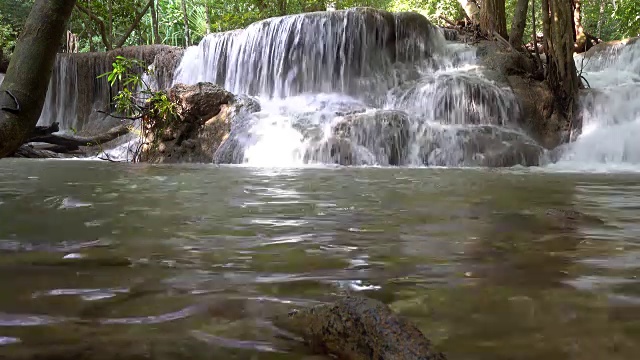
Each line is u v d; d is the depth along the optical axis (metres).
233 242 1.84
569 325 1.02
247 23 19.56
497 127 9.34
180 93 9.98
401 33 12.79
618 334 0.96
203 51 14.41
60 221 2.30
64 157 10.55
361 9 12.51
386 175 5.56
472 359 0.85
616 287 1.28
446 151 8.66
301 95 12.28
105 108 15.59
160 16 24.08
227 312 1.09
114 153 11.09
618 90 10.24
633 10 19.11
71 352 0.88
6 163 7.80
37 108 2.65
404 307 1.13
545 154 8.93
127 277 1.36
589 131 9.73
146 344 0.92
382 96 11.82
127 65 11.05
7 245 1.76
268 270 1.44
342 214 2.55
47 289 1.25
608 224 2.28
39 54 2.66
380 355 0.84
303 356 0.87
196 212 2.61
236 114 9.84
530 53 12.45
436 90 10.69
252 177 5.10
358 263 1.53
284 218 2.42
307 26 12.68
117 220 2.34
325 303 1.10
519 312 1.09
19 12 21.61
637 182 4.80
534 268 1.48
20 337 0.95
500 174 5.95
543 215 2.50
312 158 8.56
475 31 13.88
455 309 1.12
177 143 9.67
